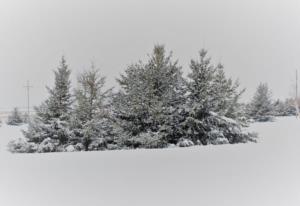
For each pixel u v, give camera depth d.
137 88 16.55
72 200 8.94
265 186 9.98
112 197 8.90
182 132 16.94
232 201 8.81
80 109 17.06
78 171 11.42
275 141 18.06
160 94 16.89
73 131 17.03
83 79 17.27
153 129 16.78
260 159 13.19
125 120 16.78
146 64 16.78
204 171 11.23
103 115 17.14
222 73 19.34
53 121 17.12
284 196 9.38
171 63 17.27
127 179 10.38
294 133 21.58
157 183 9.95
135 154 14.27
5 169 11.94
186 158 13.21
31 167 12.20
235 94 19.11
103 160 13.05
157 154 14.15
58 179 10.55
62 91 17.59
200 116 17.27
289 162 12.80
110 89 17.45
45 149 16.55
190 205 8.52
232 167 11.75
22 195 9.50
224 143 17.23
